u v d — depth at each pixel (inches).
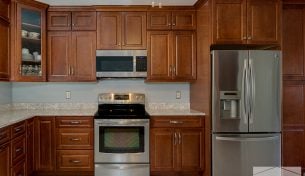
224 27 136.9
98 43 159.5
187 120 147.2
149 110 166.1
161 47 160.7
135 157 145.9
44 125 146.0
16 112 151.9
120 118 144.7
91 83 172.2
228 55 133.1
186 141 147.5
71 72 159.0
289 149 148.9
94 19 159.6
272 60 134.1
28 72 147.7
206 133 143.2
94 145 146.2
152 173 151.1
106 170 145.4
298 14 150.1
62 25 158.6
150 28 160.2
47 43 157.8
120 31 159.6
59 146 146.4
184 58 161.3
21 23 142.7
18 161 122.4
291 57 149.6
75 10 158.9
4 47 132.6
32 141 141.9
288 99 149.6
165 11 160.7
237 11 137.4
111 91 172.7
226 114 136.1
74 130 146.7
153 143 147.0
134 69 159.5
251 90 133.1
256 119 134.0
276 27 139.0
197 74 158.9
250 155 134.8
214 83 133.4
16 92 168.7
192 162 147.6
